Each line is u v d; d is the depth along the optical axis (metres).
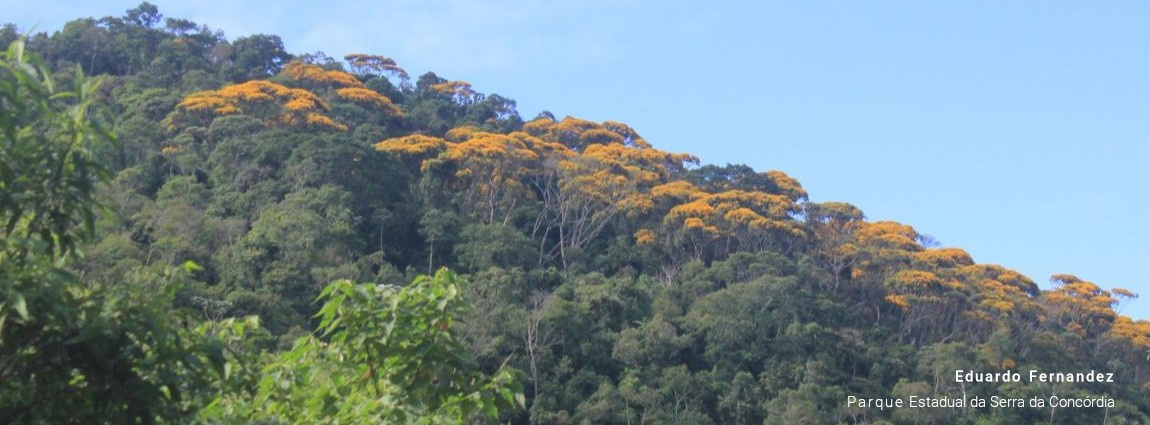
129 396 6.66
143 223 40.03
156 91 59.16
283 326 34.88
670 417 39.12
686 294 49.75
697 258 56.38
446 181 56.59
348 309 9.21
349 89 69.25
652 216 58.59
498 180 57.19
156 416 6.91
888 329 52.22
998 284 58.22
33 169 6.75
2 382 6.61
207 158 51.88
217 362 7.04
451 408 9.41
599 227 56.25
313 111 59.25
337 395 9.51
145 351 6.83
